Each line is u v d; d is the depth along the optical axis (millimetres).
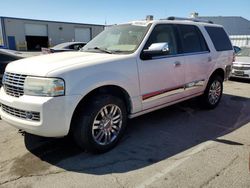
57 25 41562
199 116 5199
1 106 3404
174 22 4582
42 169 3070
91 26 45500
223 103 6312
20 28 38219
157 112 5422
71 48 13258
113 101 3473
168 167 3129
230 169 3070
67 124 3059
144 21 4359
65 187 2717
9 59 5996
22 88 3104
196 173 2980
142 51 3844
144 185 2754
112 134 3619
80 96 3088
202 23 5352
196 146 3744
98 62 3334
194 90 4996
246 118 5102
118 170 3066
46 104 2896
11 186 2721
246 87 8773
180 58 4469
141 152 3547
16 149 3568
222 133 4270
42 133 3010
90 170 3064
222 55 5641
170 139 4012
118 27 4609
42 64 3217
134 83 3711
